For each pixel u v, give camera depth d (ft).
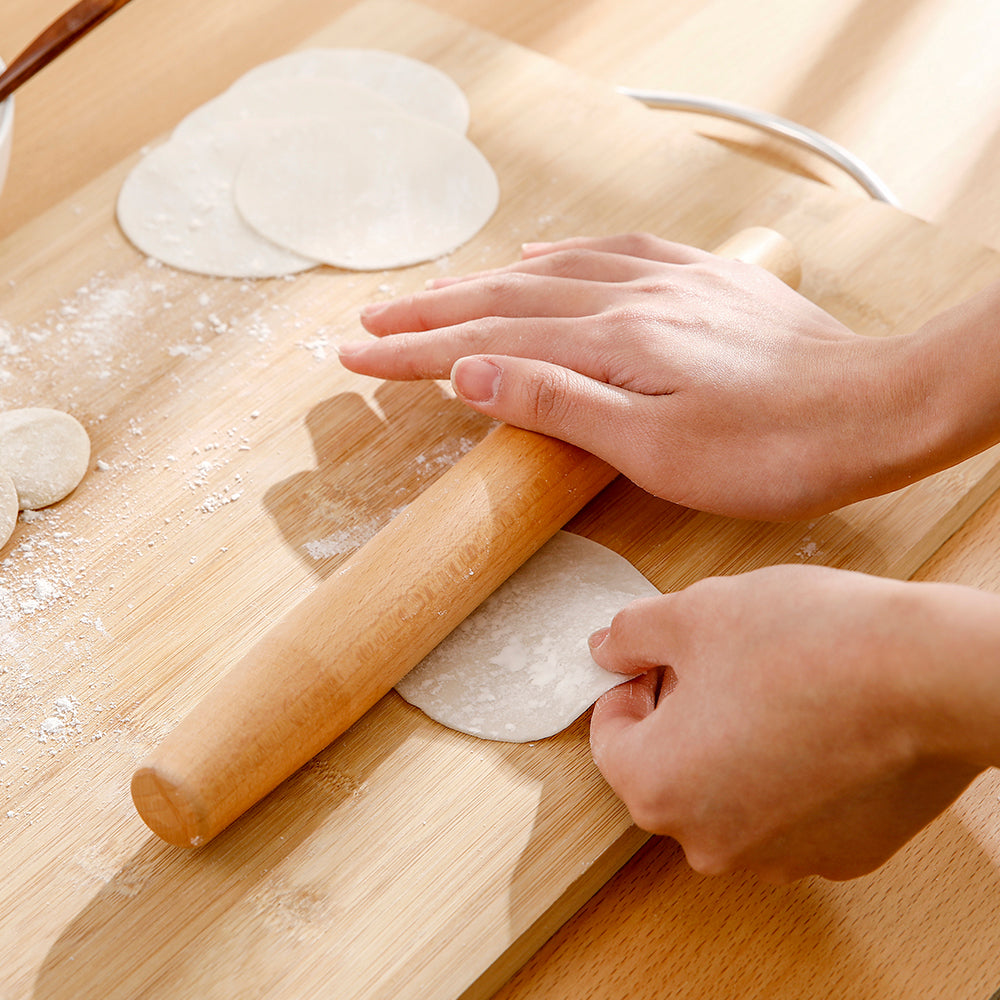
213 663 1.94
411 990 1.76
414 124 2.37
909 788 1.68
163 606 1.98
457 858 1.82
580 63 2.69
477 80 2.47
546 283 2.08
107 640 1.95
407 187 2.32
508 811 1.84
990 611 1.59
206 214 2.30
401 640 1.86
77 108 2.58
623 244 2.16
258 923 1.80
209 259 2.26
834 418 1.93
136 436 2.10
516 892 1.80
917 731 1.62
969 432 1.90
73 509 2.05
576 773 1.86
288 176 2.33
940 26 2.71
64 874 1.82
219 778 1.77
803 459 1.93
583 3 2.80
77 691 1.92
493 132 2.40
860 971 1.79
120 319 2.20
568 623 1.94
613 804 1.85
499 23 2.76
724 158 2.36
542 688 1.90
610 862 1.83
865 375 1.93
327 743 1.86
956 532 2.07
